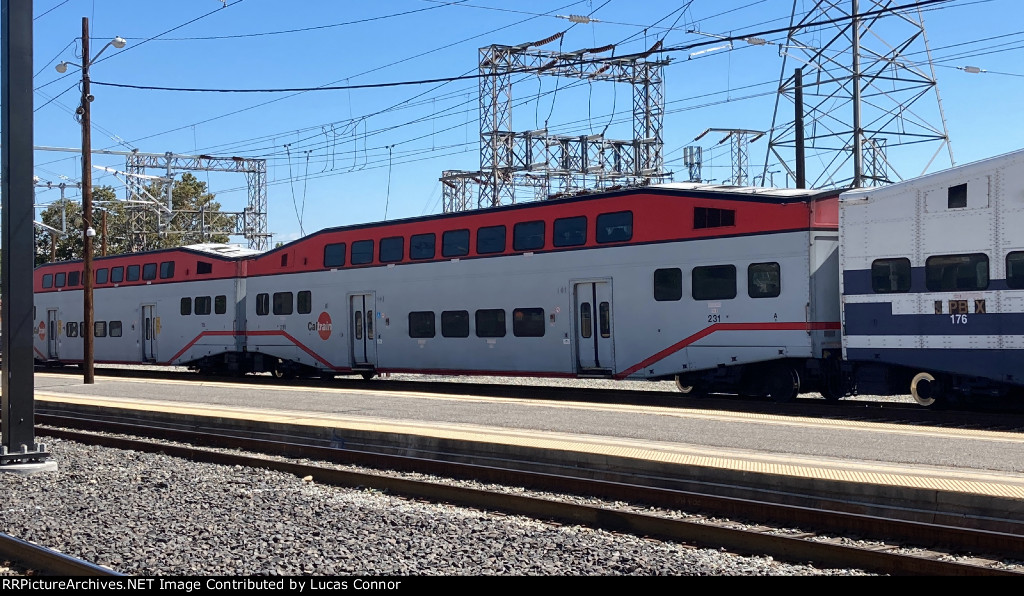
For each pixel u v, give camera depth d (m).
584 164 48.25
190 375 35.50
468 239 25.25
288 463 14.21
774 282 19.27
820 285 18.88
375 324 27.56
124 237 70.69
